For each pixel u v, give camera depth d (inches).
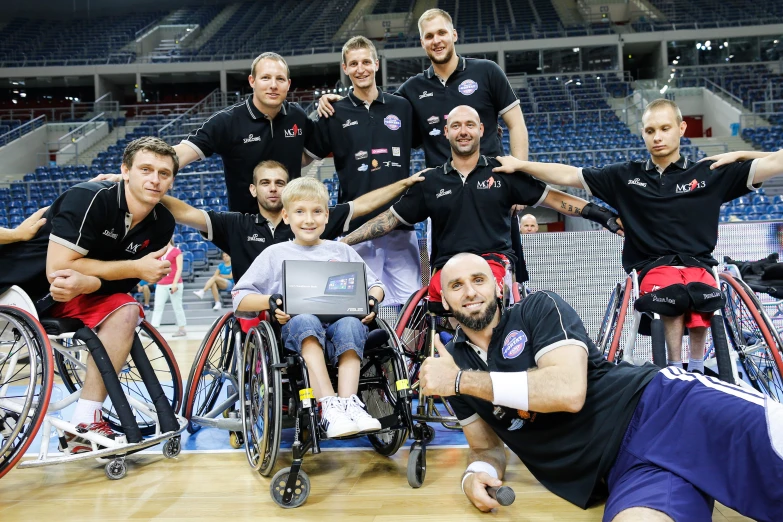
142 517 83.4
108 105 820.0
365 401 111.2
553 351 72.8
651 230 115.6
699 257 112.9
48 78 828.6
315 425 85.9
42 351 96.3
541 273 167.9
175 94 907.4
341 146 147.8
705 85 706.8
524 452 81.8
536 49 775.7
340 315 97.5
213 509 85.7
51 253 101.6
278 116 143.9
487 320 79.3
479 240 122.9
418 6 973.2
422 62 776.9
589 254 167.6
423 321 125.5
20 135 698.2
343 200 150.1
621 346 161.2
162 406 107.7
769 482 60.2
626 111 633.0
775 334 102.6
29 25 960.9
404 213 129.6
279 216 126.7
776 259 126.8
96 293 110.9
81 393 105.0
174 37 948.6
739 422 62.5
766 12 799.7
